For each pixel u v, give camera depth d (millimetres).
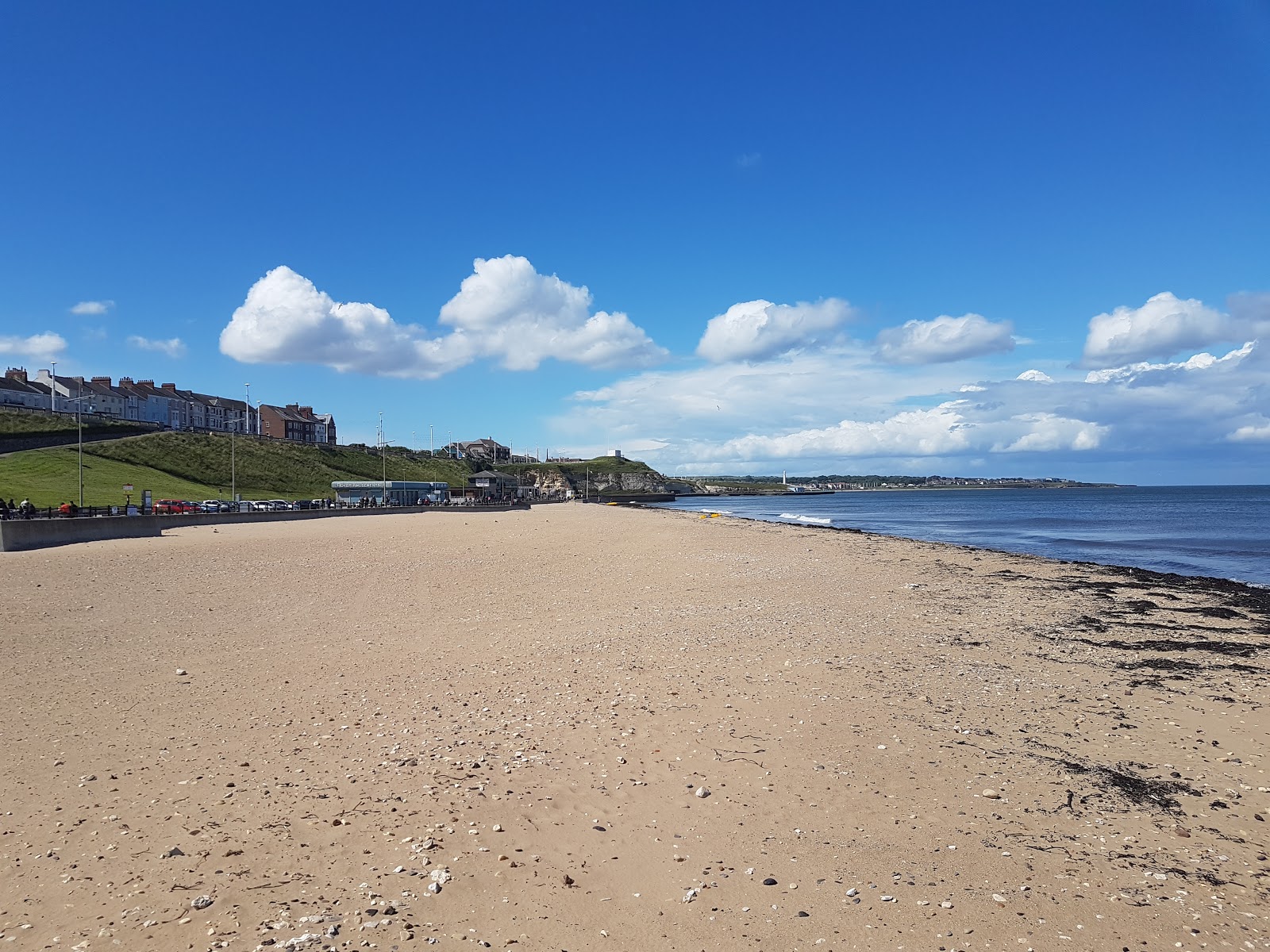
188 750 9805
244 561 32438
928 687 13273
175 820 7703
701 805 8352
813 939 5938
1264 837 7738
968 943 5875
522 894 6484
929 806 8422
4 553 34812
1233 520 90188
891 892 6637
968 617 20531
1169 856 7340
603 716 11430
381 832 7496
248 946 5574
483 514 91562
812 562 34406
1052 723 11383
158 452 117625
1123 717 11688
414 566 31344
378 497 112000
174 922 5859
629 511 114688
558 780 8945
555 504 148625
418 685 13148
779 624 19156
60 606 20641
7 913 5938
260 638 17125
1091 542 56281
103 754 9609
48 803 8062
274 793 8406
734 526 66625
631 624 19203
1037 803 8531
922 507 166375
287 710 11609
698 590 25281
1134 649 16719
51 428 112750
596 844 7438
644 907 6371
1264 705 12406
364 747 9945
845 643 16859
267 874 6645
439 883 6570
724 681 13516
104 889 6332
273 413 179500
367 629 18297
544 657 15352
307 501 87312
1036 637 17922
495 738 10375
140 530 48000
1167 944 5879
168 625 18453
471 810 8047
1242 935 5992
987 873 6973
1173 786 9023
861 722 11281
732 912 6305
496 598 23344
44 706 11633
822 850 7410
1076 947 5828
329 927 5852
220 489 111062
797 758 9805
